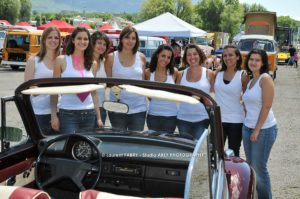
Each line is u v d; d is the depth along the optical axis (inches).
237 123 210.5
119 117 189.3
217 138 129.8
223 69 211.6
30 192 92.6
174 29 786.8
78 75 189.8
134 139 146.6
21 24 1451.8
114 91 134.1
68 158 131.3
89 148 129.0
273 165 269.7
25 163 139.1
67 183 128.0
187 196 91.3
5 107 132.3
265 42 912.3
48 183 127.9
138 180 141.1
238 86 206.7
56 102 183.8
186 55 207.8
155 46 1032.8
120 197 100.7
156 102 199.2
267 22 1242.6
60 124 185.8
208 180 111.0
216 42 1849.2
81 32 187.0
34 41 948.0
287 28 1750.7
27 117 141.7
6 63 954.7
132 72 216.7
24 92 131.2
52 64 198.1
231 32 3718.0
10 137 135.8
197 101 120.3
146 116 204.8
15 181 132.7
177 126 201.9
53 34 194.4
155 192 141.5
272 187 228.8
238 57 207.5
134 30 213.0
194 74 210.1
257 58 187.3
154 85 123.4
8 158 130.7
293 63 1568.7
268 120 189.9
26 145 141.4
